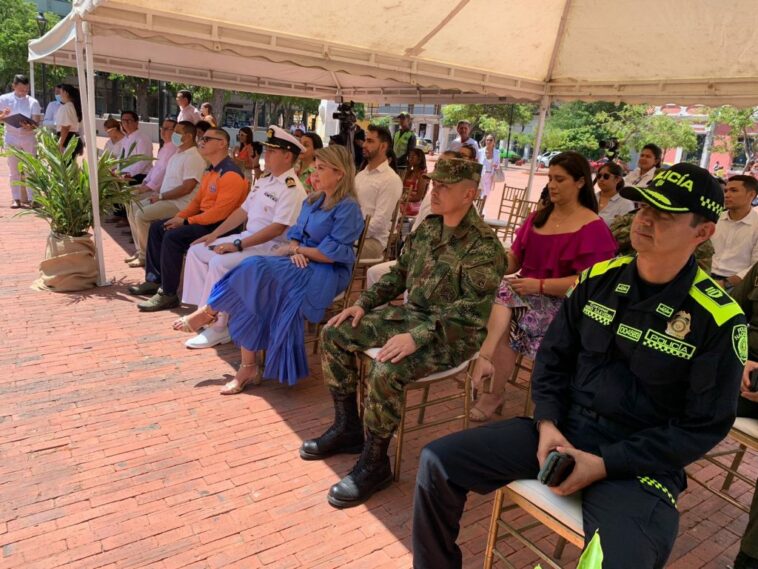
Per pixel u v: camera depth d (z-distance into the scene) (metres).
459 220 2.56
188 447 2.83
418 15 4.60
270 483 2.60
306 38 4.70
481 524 2.49
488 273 2.45
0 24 26.22
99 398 3.21
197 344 3.98
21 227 7.11
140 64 8.72
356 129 9.02
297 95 10.75
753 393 2.19
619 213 5.32
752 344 2.47
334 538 2.29
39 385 3.29
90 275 5.04
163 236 4.68
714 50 4.74
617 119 27.89
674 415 1.67
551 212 3.20
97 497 2.41
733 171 27.91
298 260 3.34
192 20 4.20
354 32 4.75
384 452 2.58
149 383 3.44
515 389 3.90
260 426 3.09
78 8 4.25
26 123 8.29
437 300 2.61
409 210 6.75
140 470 2.61
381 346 2.64
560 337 1.92
